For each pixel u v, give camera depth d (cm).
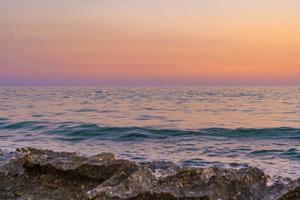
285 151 2844
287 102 11188
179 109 8231
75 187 1319
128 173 1260
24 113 6856
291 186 1116
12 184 1382
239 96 16500
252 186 1228
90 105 9625
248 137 3694
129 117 6197
